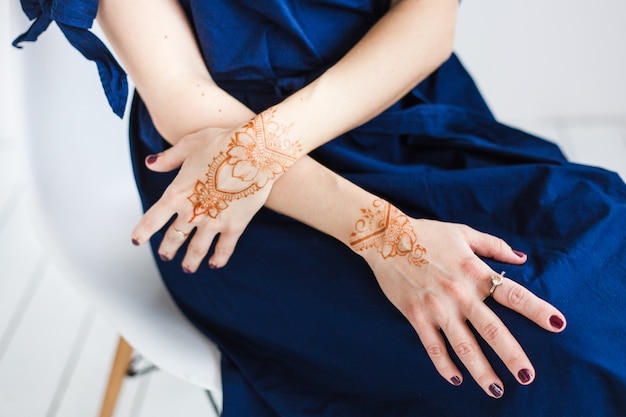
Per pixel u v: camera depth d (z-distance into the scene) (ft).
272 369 2.93
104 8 2.81
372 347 2.67
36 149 3.18
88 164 3.37
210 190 2.66
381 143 3.09
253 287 2.86
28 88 3.14
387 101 2.89
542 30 5.52
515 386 2.42
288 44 2.88
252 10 2.83
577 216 2.74
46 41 3.22
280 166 2.67
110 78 2.77
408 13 2.94
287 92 2.94
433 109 3.10
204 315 3.12
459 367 2.51
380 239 2.61
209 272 2.96
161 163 2.76
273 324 2.88
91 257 3.23
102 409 3.89
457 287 2.49
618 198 2.92
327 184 2.69
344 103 2.78
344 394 2.81
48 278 5.10
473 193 2.84
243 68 2.89
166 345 3.04
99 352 4.64
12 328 4.76
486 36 5.56
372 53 2.85
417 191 2.83
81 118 3.34
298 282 2.77
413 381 2.63
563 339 2.37
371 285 2.66
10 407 4.33
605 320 2.44
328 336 2.75
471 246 2.61
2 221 5.52
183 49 2.87
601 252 2.63
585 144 5.97
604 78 5.77
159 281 3.31
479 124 3.20
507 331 2.40
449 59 3.47
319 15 2.93
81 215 3.30
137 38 2.81
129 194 3.49
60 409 4.33
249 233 2.86
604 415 2.38
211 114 2.78
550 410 2.39
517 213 2.82
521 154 3.02
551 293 2.47
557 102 5.95
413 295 2.54
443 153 3.12
